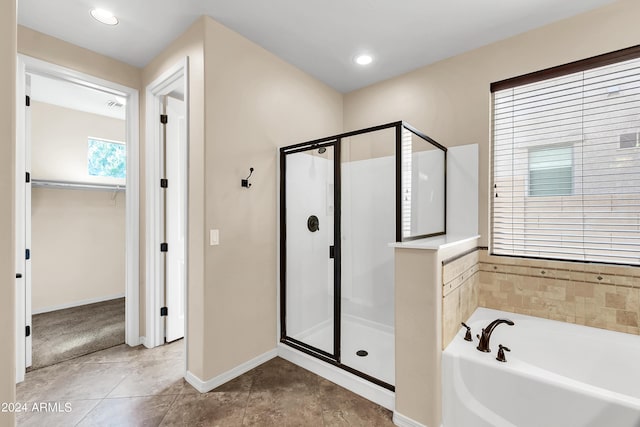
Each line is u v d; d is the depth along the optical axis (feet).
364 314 9.02
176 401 6.40
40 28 7.16
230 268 7.24
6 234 1.61
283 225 8.57
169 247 9.26
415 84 9.36
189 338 7.13
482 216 8.05
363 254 9.06
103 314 11.81
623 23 6.35
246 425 5.72
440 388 5.49
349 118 11.00
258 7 6.51
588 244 6.89
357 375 6.88
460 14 6.80
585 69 6.87
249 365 7.70
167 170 9.22
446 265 5.81
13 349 1.61
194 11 6.61
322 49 8.23
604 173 6.70
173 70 7.59
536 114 7.54
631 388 5.64
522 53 7.52
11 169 1.62
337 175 7.72
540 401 4.72
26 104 7.54
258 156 7.95
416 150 7.36
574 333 6.39
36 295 11.85
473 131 8.20
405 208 6.87
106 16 6.75
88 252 13.15
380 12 6.73
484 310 7.83
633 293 6.29
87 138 13.33
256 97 7.91
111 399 6.47
